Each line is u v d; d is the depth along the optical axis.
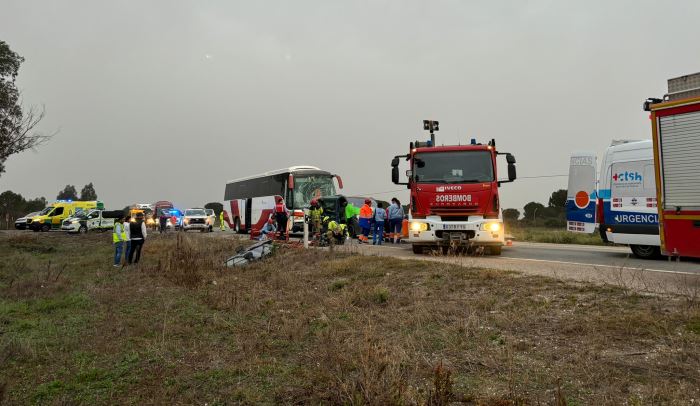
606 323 5.58
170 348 6.09
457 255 13.13
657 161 8.39
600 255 14.06
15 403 4.58
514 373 4.50
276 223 22.70
